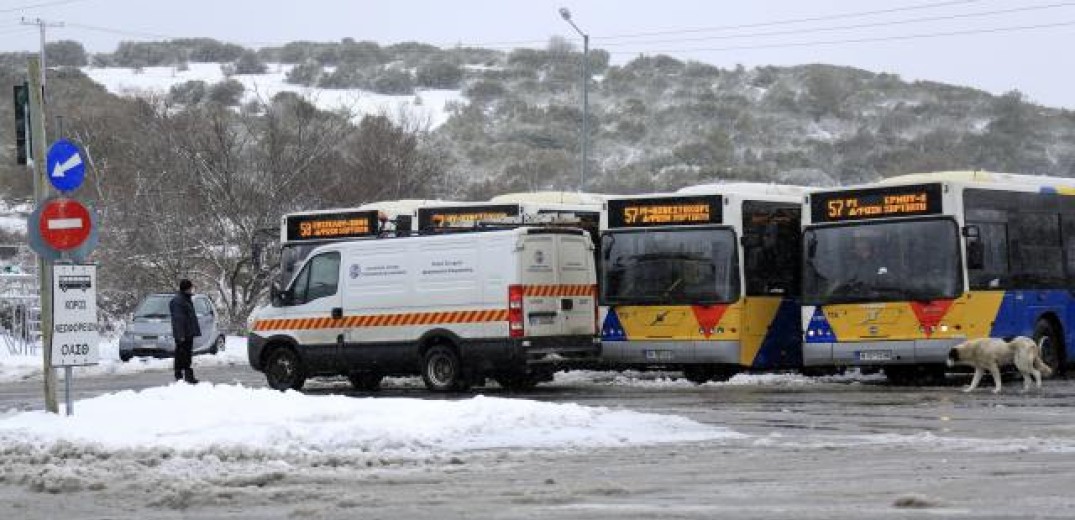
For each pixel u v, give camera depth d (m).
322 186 64.75
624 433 20.89
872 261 30.52
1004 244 30.78
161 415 21.98
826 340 31.03
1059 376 32.75
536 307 30.09
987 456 17.53
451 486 15.68
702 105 134.50
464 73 157.25
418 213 38.09
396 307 31.41
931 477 15.55
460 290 30.52
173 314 31.89
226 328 59.16
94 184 64.81
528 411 22.00
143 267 59.91
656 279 33.03
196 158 60.84
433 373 30.92
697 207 32.72
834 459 17.59
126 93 111.69
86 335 22.50
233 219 59.84
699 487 15.18
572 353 30.72
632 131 131.62
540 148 124.75
